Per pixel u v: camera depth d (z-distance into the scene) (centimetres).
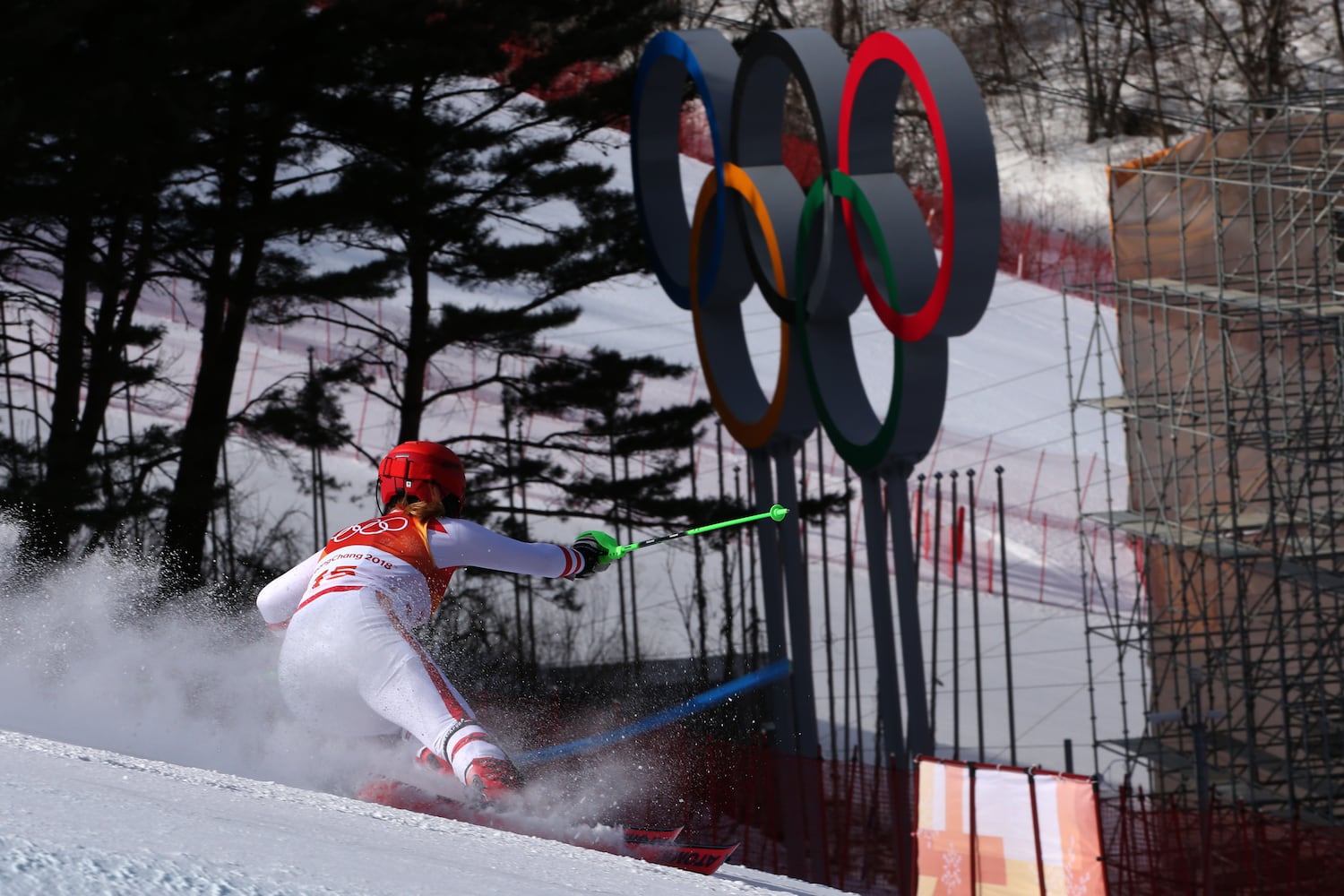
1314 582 6450
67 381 6406
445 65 6338
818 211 5306
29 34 4769
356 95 6469
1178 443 7888
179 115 5144
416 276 7531
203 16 5697
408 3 6344
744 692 6756
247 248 6538
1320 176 7344
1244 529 7312
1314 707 7081
